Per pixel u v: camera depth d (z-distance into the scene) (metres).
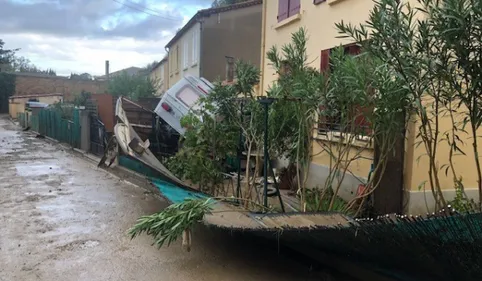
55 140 20.75
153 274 4.45
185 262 4.79
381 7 3.86
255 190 6.79
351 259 4.07
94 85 53.41
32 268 4.58
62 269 4.56
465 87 3.72
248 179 6.43
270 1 11.45
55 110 21.00
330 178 5.64
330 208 5.45
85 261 4.80
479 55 3.36
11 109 44.97
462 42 3.36
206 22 19.17
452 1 3.29
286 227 4.06
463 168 6.10
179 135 9.66
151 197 8.24
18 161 13.76
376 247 3.68
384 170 5.23
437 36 3.52
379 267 3.86
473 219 3.04
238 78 6.71
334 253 4.19
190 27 21.17
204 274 4.46
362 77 4.30
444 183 6.01
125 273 4.47
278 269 4.61
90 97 19.23
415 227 3.26
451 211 3.49
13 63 61.50
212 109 6.94
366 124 5.18
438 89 3.88
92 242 5.48
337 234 3.80
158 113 9.81
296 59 5.77
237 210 5.22
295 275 4.46
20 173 11.25
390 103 4.22
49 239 5.58
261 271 4.55
